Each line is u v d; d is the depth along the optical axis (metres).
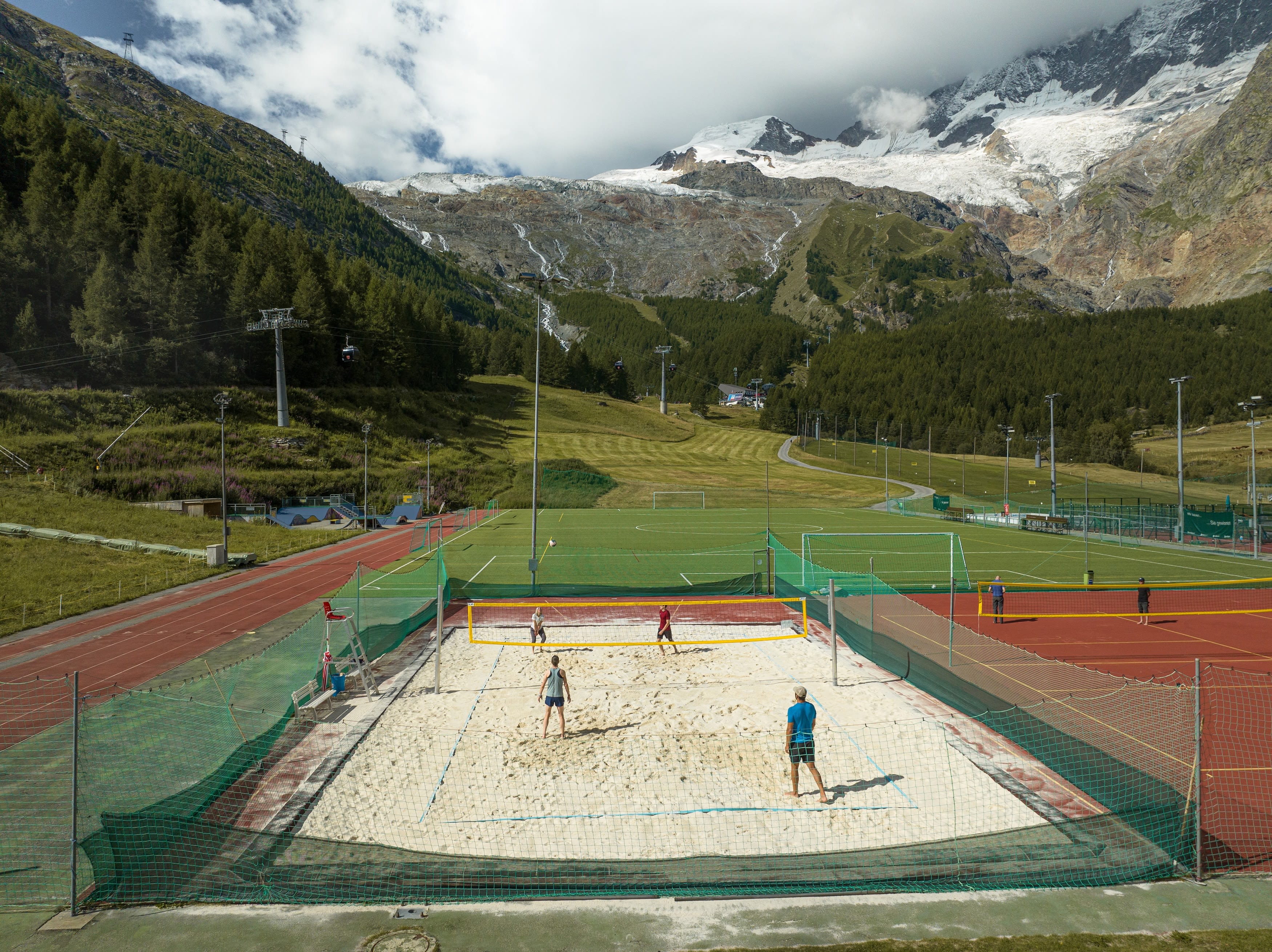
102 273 102.50
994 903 8.62
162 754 12.72
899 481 121.00
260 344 119.12
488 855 10.27
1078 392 199.75
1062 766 12.98
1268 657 22.30
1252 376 191.50
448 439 126.25
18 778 12.34
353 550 57.78
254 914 8.48
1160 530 64.38
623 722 16.38
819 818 11.44
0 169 125.31
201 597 35.91
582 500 99.44
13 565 39.72
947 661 19.73
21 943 7.95
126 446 84.50
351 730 15.82
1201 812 10.67
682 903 8.67
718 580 38.38
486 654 23.27
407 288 191.88
